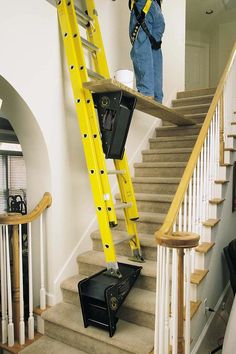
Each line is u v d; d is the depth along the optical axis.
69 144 2.36
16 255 1.97
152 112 2.75
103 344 1.85
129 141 3.21
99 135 2.07
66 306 2.21
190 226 2.02
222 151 2.71
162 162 3.24
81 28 2.47
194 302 2.04
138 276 2.14
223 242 2.83
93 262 2.35
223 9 6.02
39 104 2.06
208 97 3.76
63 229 2.31
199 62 6.85
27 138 2.18
